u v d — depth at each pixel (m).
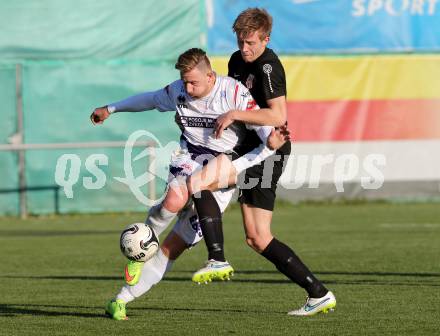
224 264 23.34
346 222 56.44
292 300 28.59
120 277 35.03
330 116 64.88
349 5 64.69
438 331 22.95
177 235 24.89
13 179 61.94
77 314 26.19
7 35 61.41
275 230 52.41
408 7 65.25
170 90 24.98
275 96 24.16
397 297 28.80
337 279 33.25
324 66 64.62
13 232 53.66
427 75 65.56
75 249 45.19
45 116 61.66
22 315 26.06
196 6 62.91
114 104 25.72
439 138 65.94
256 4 63.75
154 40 62.53
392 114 65.44
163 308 27.19
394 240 46.84
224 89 24.23
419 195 66.62
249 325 23.88
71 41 61.81
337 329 23.22
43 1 61.50
